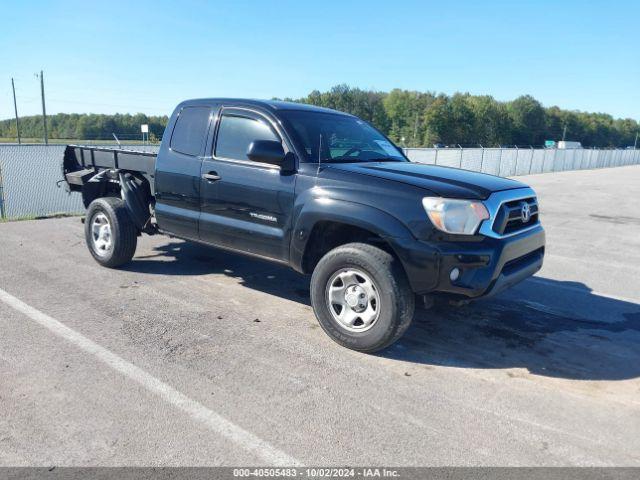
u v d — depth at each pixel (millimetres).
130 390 3303
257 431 2904
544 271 7008
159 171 5434
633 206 15141
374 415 3111
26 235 8172
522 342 4371
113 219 5836
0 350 3818
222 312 4793
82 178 6535
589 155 48781
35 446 2705
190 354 3865
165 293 5289
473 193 3756
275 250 4484
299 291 5508
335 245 4465
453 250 3584
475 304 5336
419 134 118562
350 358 3898
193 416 3029
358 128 5309
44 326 4301
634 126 166125
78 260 6535
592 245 9023
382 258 3750
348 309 3998
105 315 4605
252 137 4711
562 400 3395
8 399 3146
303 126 4652
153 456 2654
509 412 3213
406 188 3783
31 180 11492
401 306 3725
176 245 7496
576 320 4984
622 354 4195
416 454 2740
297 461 2652
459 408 3234
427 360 3930
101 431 2854
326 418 3061
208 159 4957
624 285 6375
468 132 117312
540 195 17922
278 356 3887
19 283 5465
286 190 4316
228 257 6852
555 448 2844
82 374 3490
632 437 2980
